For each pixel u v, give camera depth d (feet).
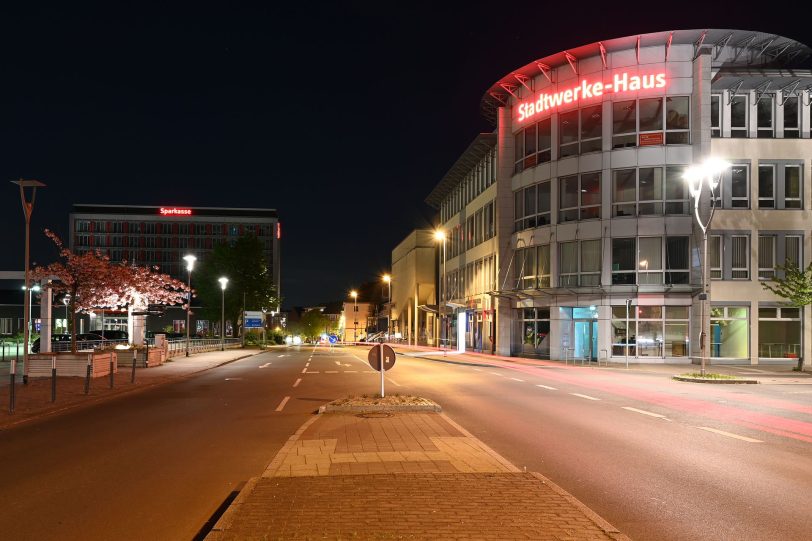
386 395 54.29
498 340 150.20
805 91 121.70
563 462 30.83
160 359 111.55
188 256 149.79
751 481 27.09
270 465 28.02
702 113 120.26
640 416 48.03
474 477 25.14
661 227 121.49
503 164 150.30
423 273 266.77
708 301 118.42
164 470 29.50
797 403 57.82
